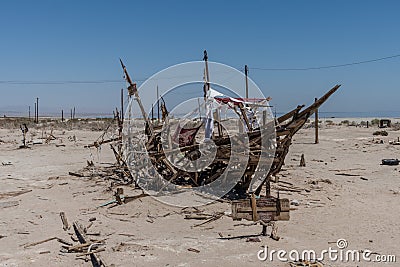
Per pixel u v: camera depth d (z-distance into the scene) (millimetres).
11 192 17156
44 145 37781
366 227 11953
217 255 9328
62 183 19156
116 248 9891
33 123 74125
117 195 14852
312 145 36062
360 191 17156
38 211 14078
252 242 10258
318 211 13812
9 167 24594
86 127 63750
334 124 63719
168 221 12664
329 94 13781
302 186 18016
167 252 9594
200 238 10719
